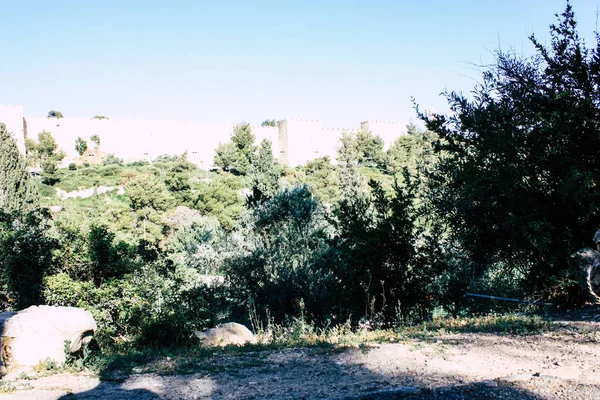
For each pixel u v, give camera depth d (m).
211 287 16.97
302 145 87.00
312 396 4.53
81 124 76.69
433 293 12.28
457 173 10.32
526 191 9.05
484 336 6.92
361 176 45.94
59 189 55.16
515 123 9.60
